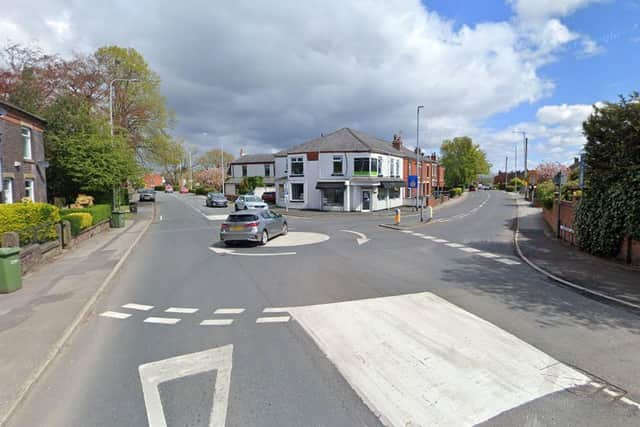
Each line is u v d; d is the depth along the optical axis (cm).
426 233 1841
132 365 470
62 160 2336
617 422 346
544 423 345
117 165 2344
